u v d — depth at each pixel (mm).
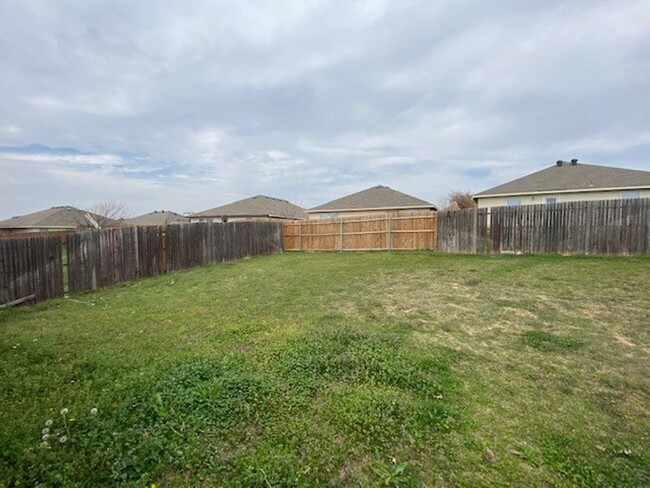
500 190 18547
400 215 13492
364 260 11078
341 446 2088
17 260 6176
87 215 25422
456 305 5242
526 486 1781
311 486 1789
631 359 3295
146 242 9109
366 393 2674
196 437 2164
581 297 5430
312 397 2646
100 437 2170
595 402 2570
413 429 2232
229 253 12367
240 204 28906
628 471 1854
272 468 1897
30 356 3566
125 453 2018
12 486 1776
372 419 2328
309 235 15523
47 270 6711
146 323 4754
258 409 2473
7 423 2311
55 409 2510
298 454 2021
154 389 2740
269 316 4941
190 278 8688
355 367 3141
